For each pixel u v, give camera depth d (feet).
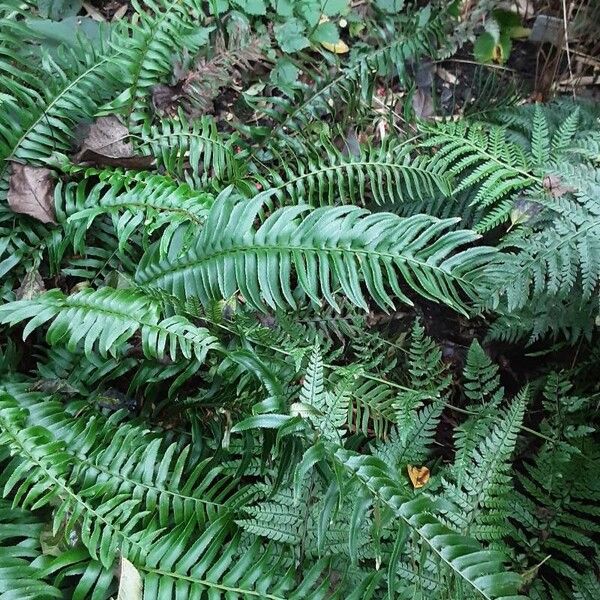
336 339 7.47
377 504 4.66
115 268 6.54
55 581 4.70
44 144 6.41
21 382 5.97
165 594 4.75
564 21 8.73
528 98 9.27
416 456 6.38
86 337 5.32
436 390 6.69
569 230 6.36
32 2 7.70
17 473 4.77
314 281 5.80
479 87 8.97
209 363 6.06
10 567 4.53
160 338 5.32
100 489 5.02
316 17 8.66
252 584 5.00
